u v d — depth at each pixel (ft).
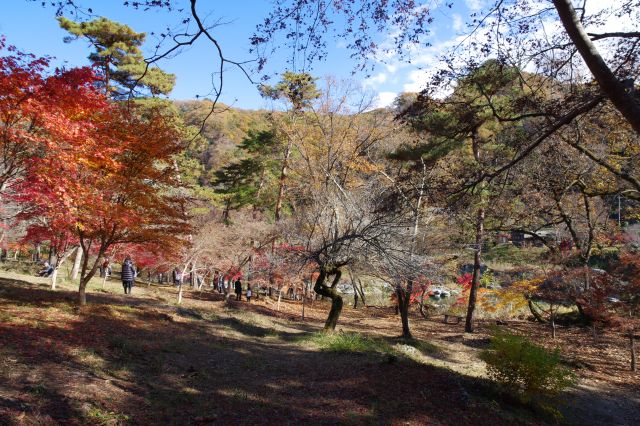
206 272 93.91
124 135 35.04
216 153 160.56
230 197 110.63
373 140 84.48
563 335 65.31
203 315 55.26
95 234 40.93
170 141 38.19
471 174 24.63
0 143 29.17
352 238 47.96
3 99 26.48
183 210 42.22
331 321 54.75
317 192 68.13
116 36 62.08
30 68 26.94
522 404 29.58
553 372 29.27
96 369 25.30
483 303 83.41
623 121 29.43
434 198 26.73
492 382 32.04
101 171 35.14
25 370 22.43
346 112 91.50
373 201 50.44
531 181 40.68
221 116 167.32
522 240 96.02
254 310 73.72
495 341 31.24
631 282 49.55
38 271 83.61
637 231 82.84
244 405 23.94
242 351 38.58
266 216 107.14
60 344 28.19
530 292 66.59
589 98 19.99
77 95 28.81
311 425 21.91
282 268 65.77
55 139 29.12
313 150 92.48
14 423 16.61
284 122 94.02
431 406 26.03
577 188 59.82
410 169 32.81
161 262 68.18
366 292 124.88
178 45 14.66
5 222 67.00
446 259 62.85
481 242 63.10
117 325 38.22
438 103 24.79
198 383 26.86
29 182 30.96
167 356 31.76
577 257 66.85
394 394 27.66
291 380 30.32
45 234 44.24
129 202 39.42
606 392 38.99
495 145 52.85
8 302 39.24
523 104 22.50
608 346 57.52
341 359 37.50
